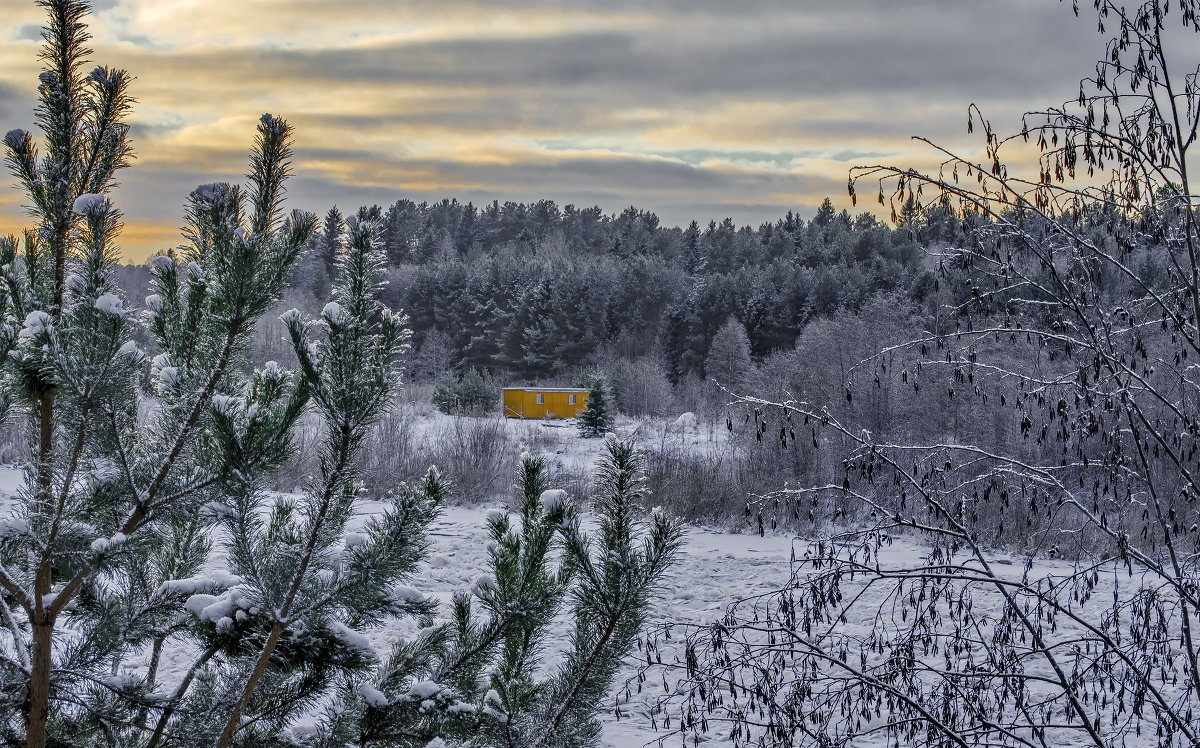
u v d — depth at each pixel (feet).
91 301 10.58
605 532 13.05
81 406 10.49
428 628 13.75
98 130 11.27
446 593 37.45
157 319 11.66
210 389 11.16
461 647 13.56
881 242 215.10
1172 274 17.37
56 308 11.23
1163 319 16.55
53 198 11.01
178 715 11.98
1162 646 16.84
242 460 10.72
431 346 227.61
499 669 13.85
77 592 11.94
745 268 224.12
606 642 13.10
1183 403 18.48
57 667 11.27
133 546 10.75
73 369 10.27
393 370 10.85
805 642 17.22
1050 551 18.89
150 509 11.02
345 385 10.66
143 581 12.07
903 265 169.37
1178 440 17.29
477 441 72.69
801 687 17.25
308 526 11.10
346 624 12.06
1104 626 17.54
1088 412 17.43
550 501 13.30
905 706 16.98
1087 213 16.46
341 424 10.79
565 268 271.49
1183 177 15.42
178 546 14.06
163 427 11.15
